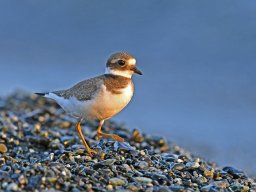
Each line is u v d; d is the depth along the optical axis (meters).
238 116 16.86
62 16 25.80
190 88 19.31
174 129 15.55
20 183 7.20
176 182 7.97
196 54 22.20
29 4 26.38
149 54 22.73
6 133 11.17
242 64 21.03
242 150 13.86
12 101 15.09
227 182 8.32
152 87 19.31
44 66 22.00
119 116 16.59
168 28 24.12
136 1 25.80
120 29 24.81
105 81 8.55
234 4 24.52
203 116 16.77
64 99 8.93
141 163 8.44
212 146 14.08
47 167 7.67
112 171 8.01
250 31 22.98
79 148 9.24
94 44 24.20
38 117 13.18
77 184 7.43
